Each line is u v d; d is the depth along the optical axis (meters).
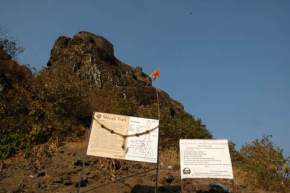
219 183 12.67
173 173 13.02
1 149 13.96
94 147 9.59
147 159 9.58
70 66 24.95
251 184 14.09
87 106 19.41
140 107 22.05
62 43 28.25
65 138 16.17
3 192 10.01
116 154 9.57
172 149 17.09
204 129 23.56
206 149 10.05
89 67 25.14
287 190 14.45
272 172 16.36
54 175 11.63
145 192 10.60
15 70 19.22
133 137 9.81
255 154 19.00
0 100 16.52
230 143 20.92
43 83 18.67
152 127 9.98
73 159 13.42
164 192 10.81
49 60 28.00
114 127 9.88
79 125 17.91
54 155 13.92
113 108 20.08
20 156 13.83
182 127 20.61
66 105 18.17
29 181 11.12
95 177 11.69
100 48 28.59
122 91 24.42
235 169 15.80
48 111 16.92
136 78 29.31
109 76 25.33
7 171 12.03
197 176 9.72
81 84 20.39
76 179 11.34
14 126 15.57
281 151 18.33
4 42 21.67
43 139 15.54
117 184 11.22
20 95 17.33
